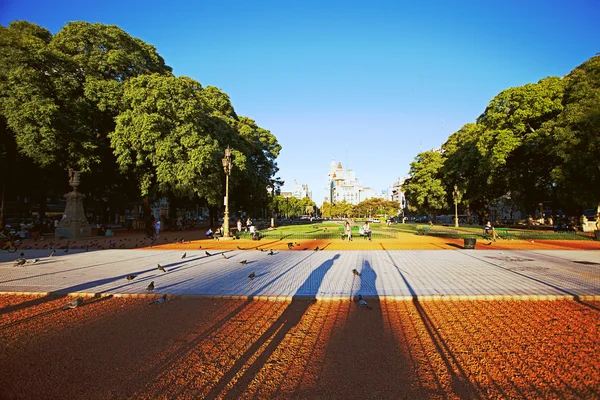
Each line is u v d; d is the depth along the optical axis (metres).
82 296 8.29
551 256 15.17
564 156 24.89
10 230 27.48
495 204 61.12
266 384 4.04
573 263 12.96
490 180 33.75
